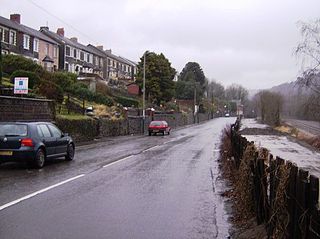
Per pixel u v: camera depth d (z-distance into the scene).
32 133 14.45
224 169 15.06
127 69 102.62
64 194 9.91
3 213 7.95
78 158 18.38
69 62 70.31
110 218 7.78
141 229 7.11
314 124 63.16
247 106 162.25
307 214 4.72
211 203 9.33
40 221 7.43
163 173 14.01
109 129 36.78
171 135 43.12
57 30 76.25
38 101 23.44
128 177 12.90
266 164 6.98
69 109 32.50
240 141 12.25
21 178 12.22
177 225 7.42
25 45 56.38
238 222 7.71
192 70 124.88
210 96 144.88
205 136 40.94
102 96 45.38
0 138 14.08
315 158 24.81
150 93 69.81
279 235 5.45
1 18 53.91
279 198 5.51
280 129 55.81
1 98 19.78
